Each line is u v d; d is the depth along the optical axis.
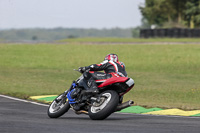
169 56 117.44
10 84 59.06
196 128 23.08
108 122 25.41
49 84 60.84
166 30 188.25
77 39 198.50
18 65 95.62
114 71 26.78
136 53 121.44
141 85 61.81
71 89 28.47
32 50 133.75
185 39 178.75
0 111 31.69
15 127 22.52
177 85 62.47
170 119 28.50
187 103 43.16
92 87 26.66
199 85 62.78
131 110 36.28
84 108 27.45
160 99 46.50
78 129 21.98
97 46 143.75
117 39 191.00
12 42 180.75
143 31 196.25
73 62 103.94
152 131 21.62
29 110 33.72
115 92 25.92
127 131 21.53
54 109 28.42
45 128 22.25
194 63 102.94
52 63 101.25
